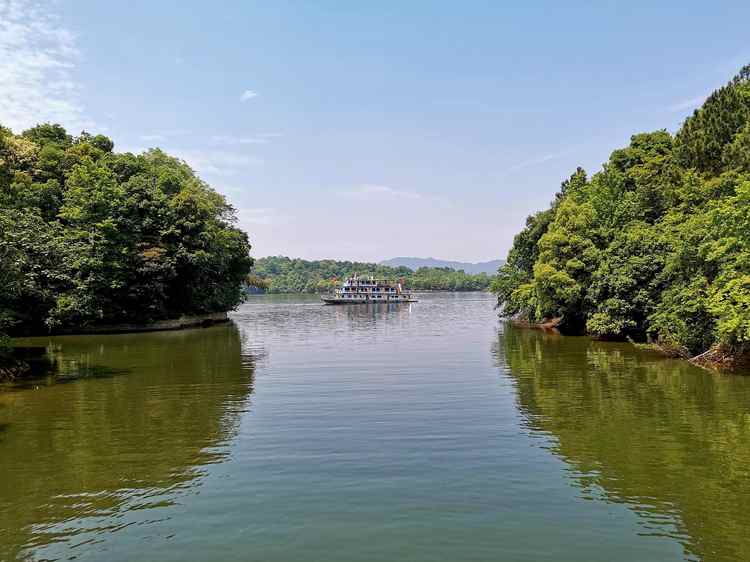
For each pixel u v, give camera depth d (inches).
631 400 714.2
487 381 872.9
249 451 512.1
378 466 466.6
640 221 1596.9
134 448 525.3
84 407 703.7
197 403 722.2
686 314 1059.9
